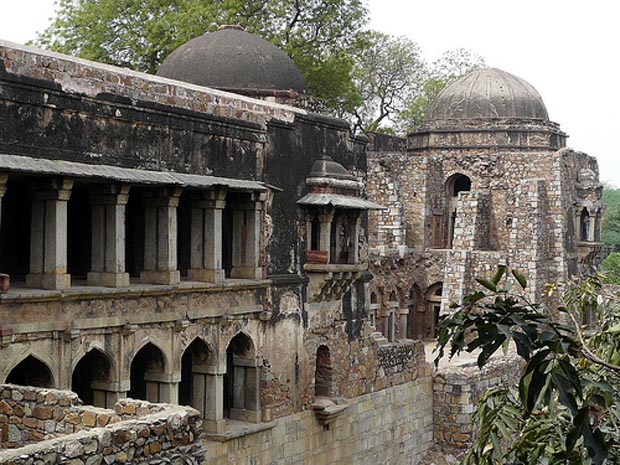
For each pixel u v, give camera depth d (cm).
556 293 4069
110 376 1872
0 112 1669
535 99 4500
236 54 2723
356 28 4359
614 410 1216
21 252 1950
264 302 2283
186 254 2220
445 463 3006
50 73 1758
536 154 4203
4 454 937
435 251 4172
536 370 970
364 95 5753
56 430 1223
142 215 2116
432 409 3064
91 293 1789
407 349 2938
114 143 1892
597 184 4447
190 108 2084
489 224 4216
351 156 2672
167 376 1997
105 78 1875
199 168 2102
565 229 4219
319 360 2570
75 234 2064
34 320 1702
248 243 2259
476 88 4481
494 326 990
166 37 3853
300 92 2808
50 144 1759
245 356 2266
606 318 1527
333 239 2539
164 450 1088
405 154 4347
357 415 2670
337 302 2589
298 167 2419
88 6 4066
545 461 1293
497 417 1350
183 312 2027
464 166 4328
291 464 2383
